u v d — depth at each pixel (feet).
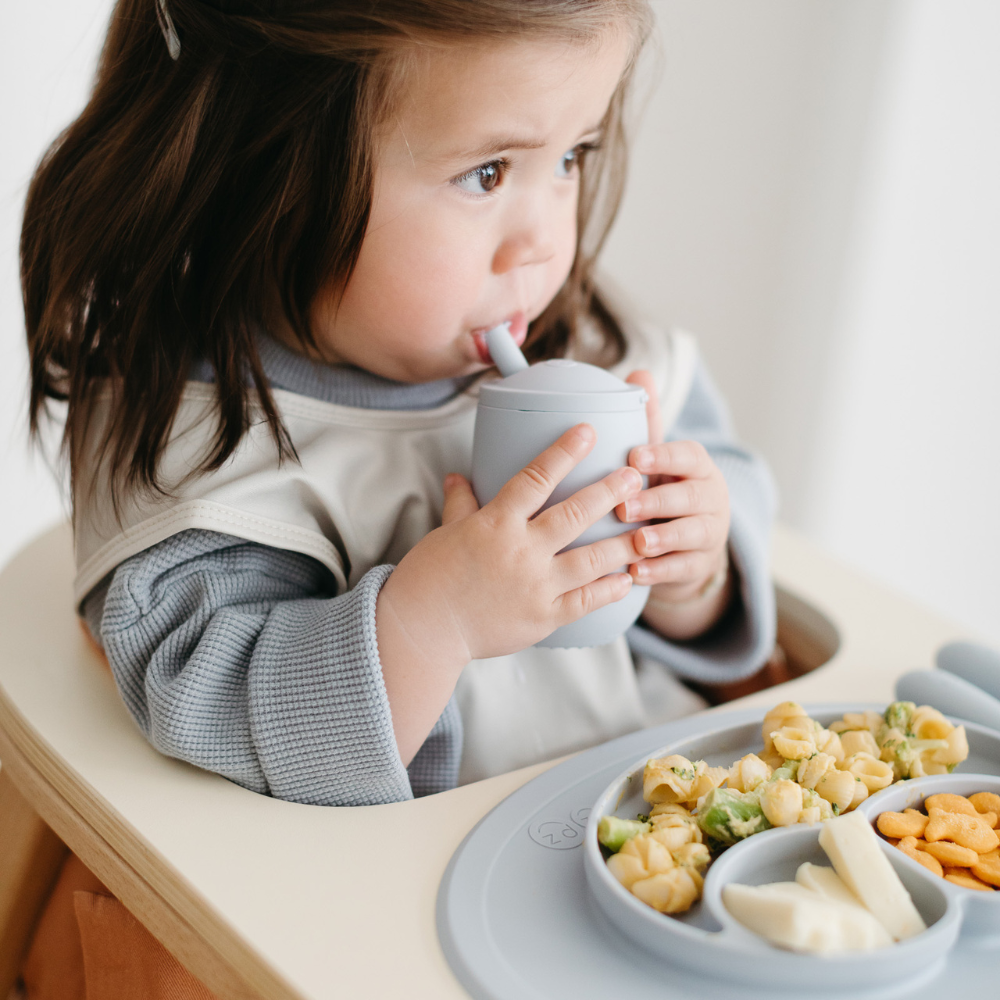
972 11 4.34
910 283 4.75
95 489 2.13
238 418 2.07
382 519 2.19
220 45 1.91
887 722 1.76
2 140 3.26
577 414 1.75
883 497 5.12
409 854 1.57
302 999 1.27
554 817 1.64
